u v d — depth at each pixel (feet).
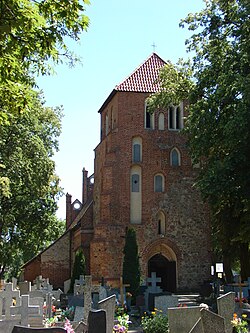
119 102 139.95
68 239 162.81
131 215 135.33
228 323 49.08
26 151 116.16
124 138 138.41
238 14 95.66
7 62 35.42
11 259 176.04
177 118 142.61
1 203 131.03
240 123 86.58
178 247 135.23
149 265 136.77
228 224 110.83
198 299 105.50
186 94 119.34
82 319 63.98
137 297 94.38
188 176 139.44
